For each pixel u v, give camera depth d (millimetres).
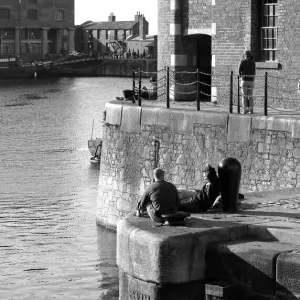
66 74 150500
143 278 16703
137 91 34781
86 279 26094
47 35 159250
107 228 31828
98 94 105938
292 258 15695
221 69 33375
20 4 153750
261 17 32312
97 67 152000
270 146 26250
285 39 31344
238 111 27953
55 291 25094
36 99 98500
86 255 28375
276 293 15859
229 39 33094
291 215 18312
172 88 35469
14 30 154500
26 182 43000
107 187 31859
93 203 36938
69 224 32656
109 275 26375
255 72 30656
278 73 31547
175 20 35406
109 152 31641
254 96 29953
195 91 32312
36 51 157500
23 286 25500
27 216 34250
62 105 90375
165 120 29219
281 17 31391
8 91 111875
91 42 175125
